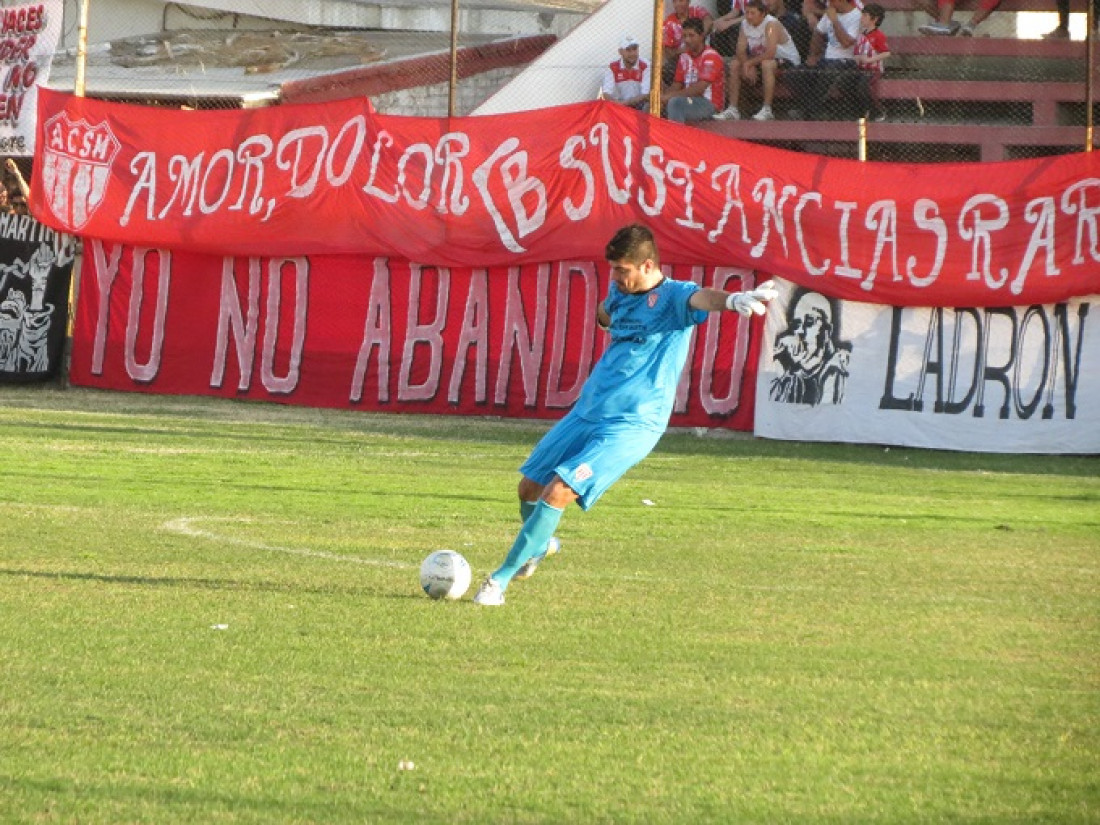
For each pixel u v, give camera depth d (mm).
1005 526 24734
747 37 48062
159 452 31625
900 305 38938
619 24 48906
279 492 25844
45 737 10258
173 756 9922
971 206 38531
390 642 13703
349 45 56875
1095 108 48875
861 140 40938
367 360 42781
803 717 11445
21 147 46219
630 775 9805
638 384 15914
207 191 43531
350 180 42438
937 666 13469
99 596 15539
